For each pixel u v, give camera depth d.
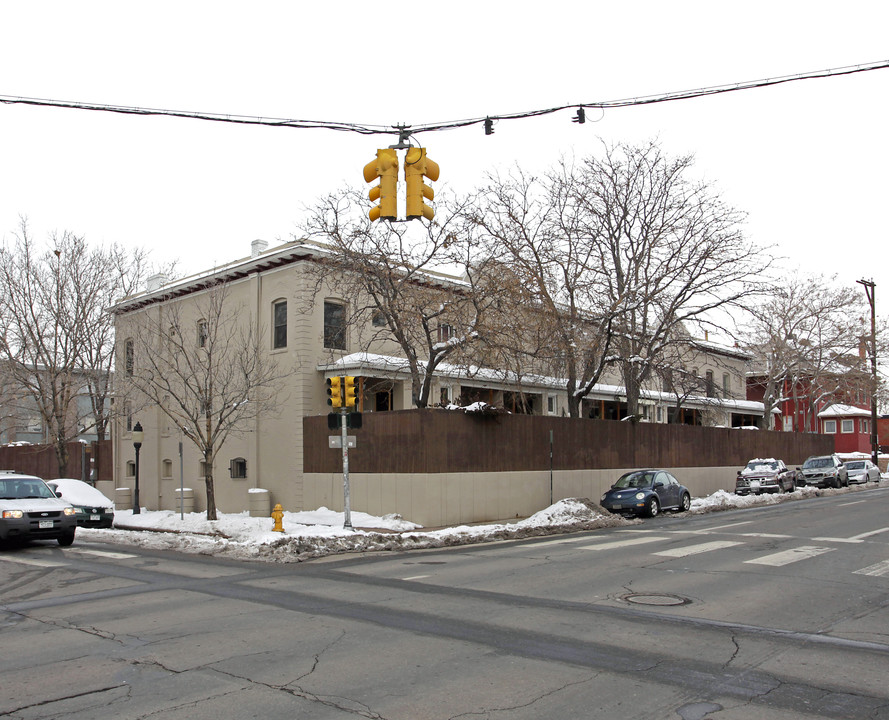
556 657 7.18
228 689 6.23
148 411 32.41
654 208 28.23
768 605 9.62
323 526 20.22
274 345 27.69
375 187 10.38
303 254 26.77
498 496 23.52
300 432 26.12
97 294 30.05
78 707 5.83
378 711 5.70
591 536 18.47
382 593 10.73
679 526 20.69
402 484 22.05
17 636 8.24
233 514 27.44
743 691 6.17
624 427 29.62
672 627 8.42
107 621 8.94
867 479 43.88
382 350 28.86
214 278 28.44
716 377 48.78
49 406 30.91
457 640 7.84
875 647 7.56
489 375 28.92
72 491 23.50
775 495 31.88
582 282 27.39
